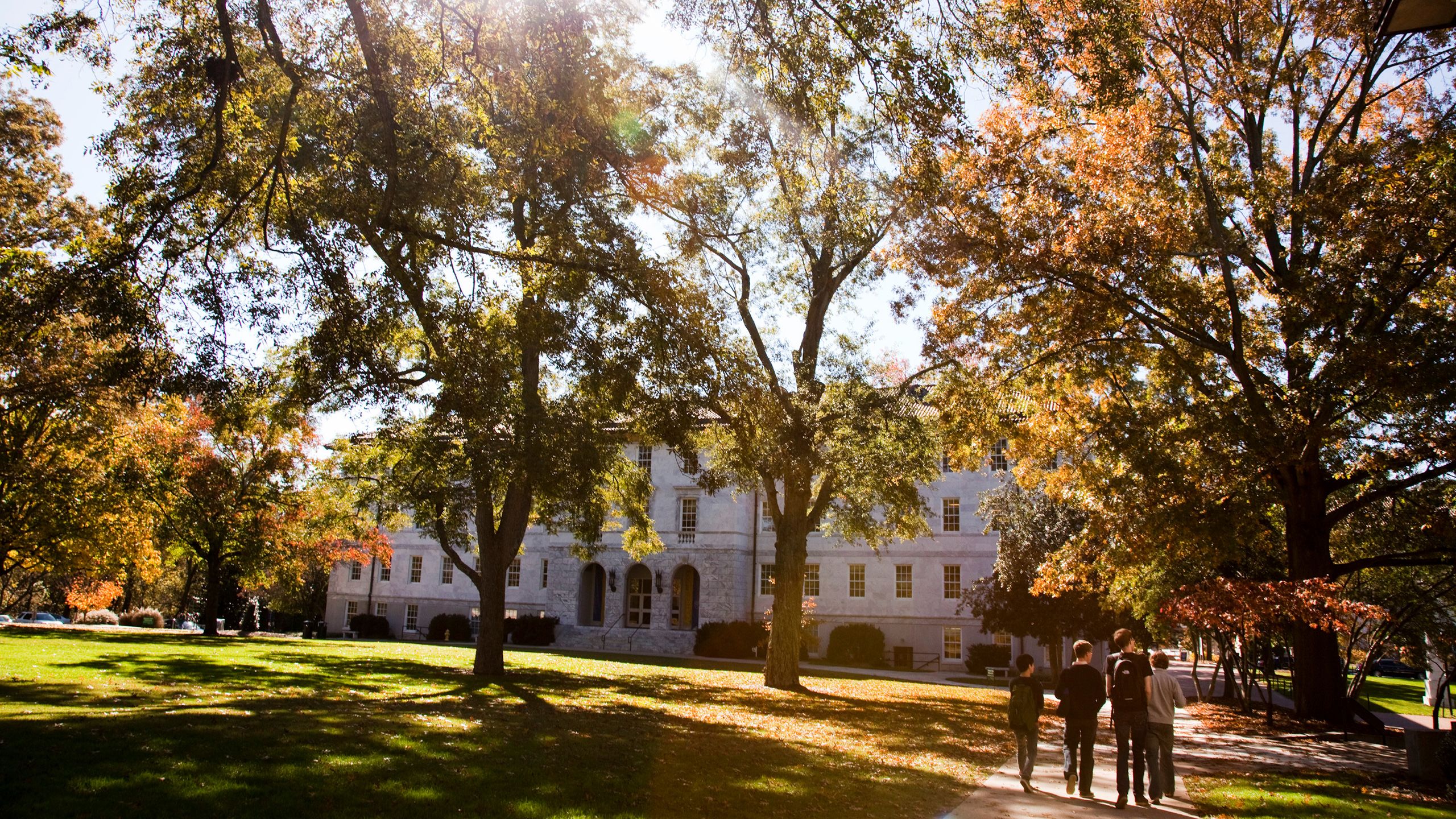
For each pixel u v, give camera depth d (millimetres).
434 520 22172
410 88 13828
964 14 12258
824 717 19328
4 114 24188
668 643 49219
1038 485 27109
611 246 15836
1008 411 24984
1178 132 23250
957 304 22969
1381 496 21219
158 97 14352
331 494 35500
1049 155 21984
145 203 14055
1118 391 23094
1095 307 21109
